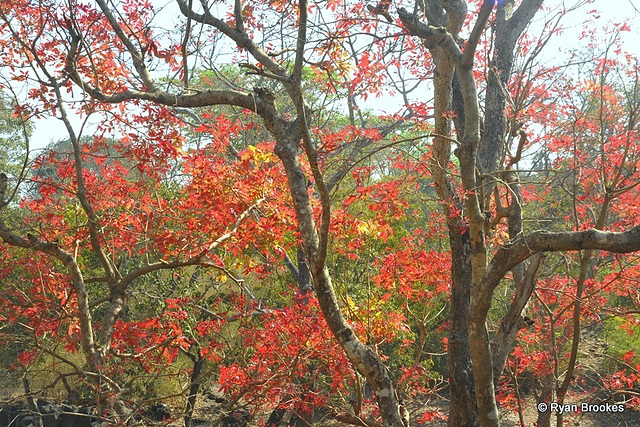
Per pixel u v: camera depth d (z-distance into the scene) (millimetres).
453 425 8023
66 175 8406
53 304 8219
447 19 6801
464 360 7977
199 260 7352
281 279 14602
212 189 7906
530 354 10219
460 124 8211
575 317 7098
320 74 9203
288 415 10289
